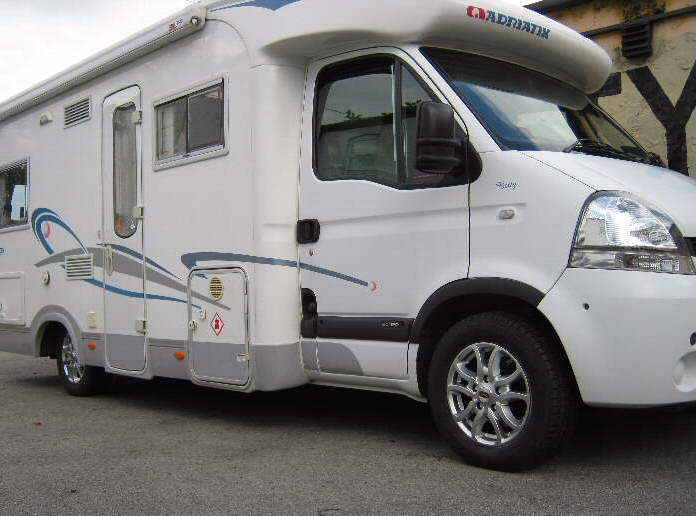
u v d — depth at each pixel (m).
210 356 5.65
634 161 4.95
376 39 4.94
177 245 5.97
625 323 3.79
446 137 4.20
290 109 5.35
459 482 4.07
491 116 4.56
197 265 5.77
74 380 7.38
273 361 5.18
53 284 7.51
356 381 5.02
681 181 4.68
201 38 5.82
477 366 4.30
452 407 4.43
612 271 3.84
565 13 8.47
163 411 6.41
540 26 5.10
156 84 6.25
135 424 5.89
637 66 7.91
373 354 4.82
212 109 5.70
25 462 4.75
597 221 3.91
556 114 5.09
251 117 5.34
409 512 3.65
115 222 6.66
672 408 3.90
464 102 4.53
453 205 4.44
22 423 6.03
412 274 4.61
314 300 5.21
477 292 4.25
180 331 5.95
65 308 7.32
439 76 4.65
